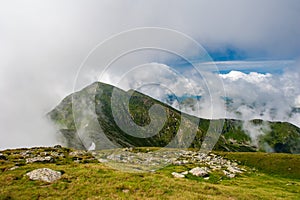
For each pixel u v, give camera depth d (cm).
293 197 3981
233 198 2995
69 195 2567
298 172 10338
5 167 3506
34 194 2541
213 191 3152
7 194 2502
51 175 3016
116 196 2588
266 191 4500
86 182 2908
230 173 6575
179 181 3384
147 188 2870
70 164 4034
